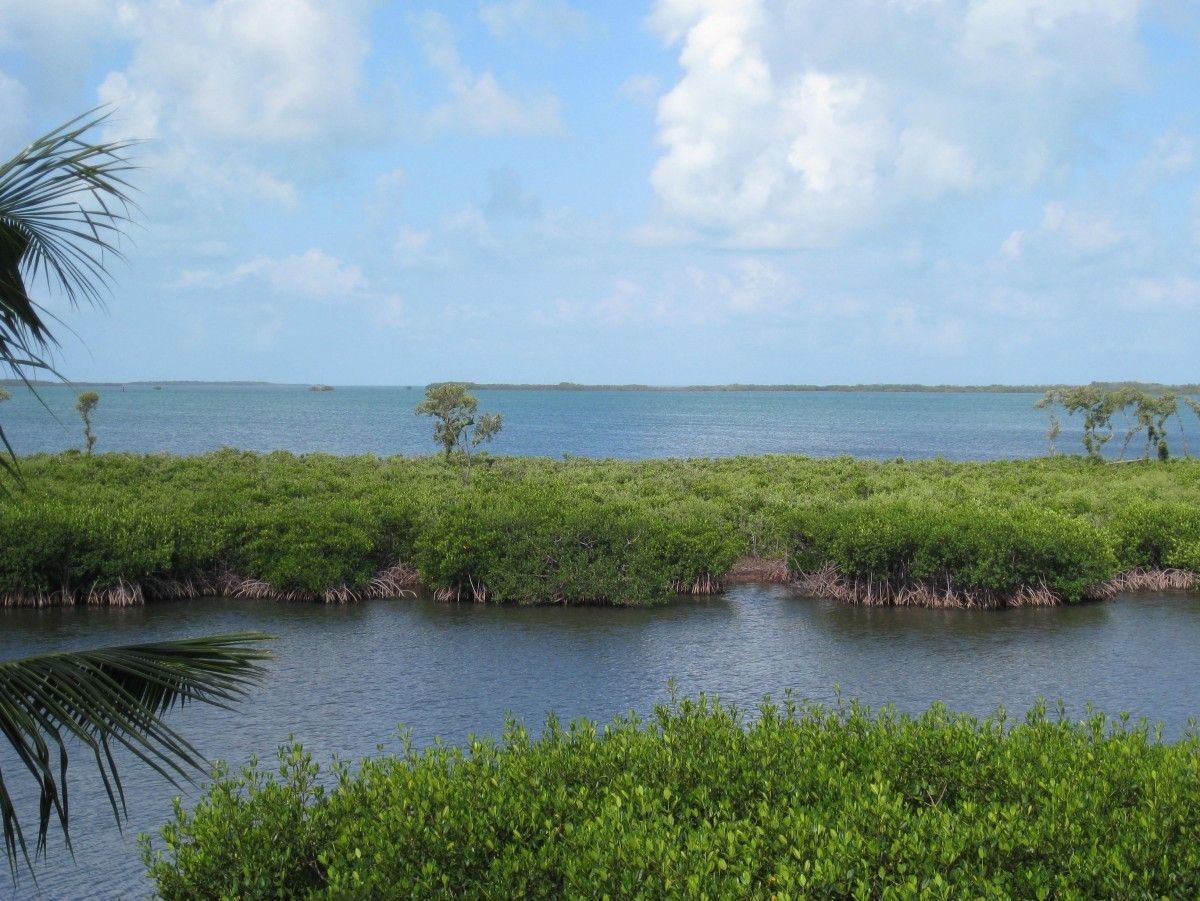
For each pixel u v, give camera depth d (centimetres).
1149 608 2473
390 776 870
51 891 1037
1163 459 5581
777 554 2958
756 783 845
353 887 681
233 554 2652
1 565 2403
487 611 2447
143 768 1366
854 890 640
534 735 1479
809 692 1728
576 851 707
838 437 12156
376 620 2328
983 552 2456
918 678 1820
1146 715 1585
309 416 16262
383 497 3269
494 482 4119
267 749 1427
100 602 2486
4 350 533
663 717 1025
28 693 498
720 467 5234
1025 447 10294
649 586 2505
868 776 850
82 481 4019
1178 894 657
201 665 559
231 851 778
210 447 8825
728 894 614
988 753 891
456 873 718
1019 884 657
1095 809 748
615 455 9012
